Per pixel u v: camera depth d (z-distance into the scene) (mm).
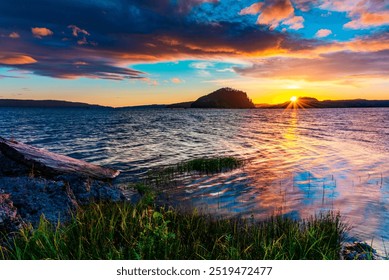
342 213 9875
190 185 14141
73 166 15281
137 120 102250
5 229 6551
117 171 17641
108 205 9656
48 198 9070
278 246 5977
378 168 17594
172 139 38281
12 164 13789
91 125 72562
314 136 39281
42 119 105250
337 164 19078
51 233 5926
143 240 5859
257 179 15156
